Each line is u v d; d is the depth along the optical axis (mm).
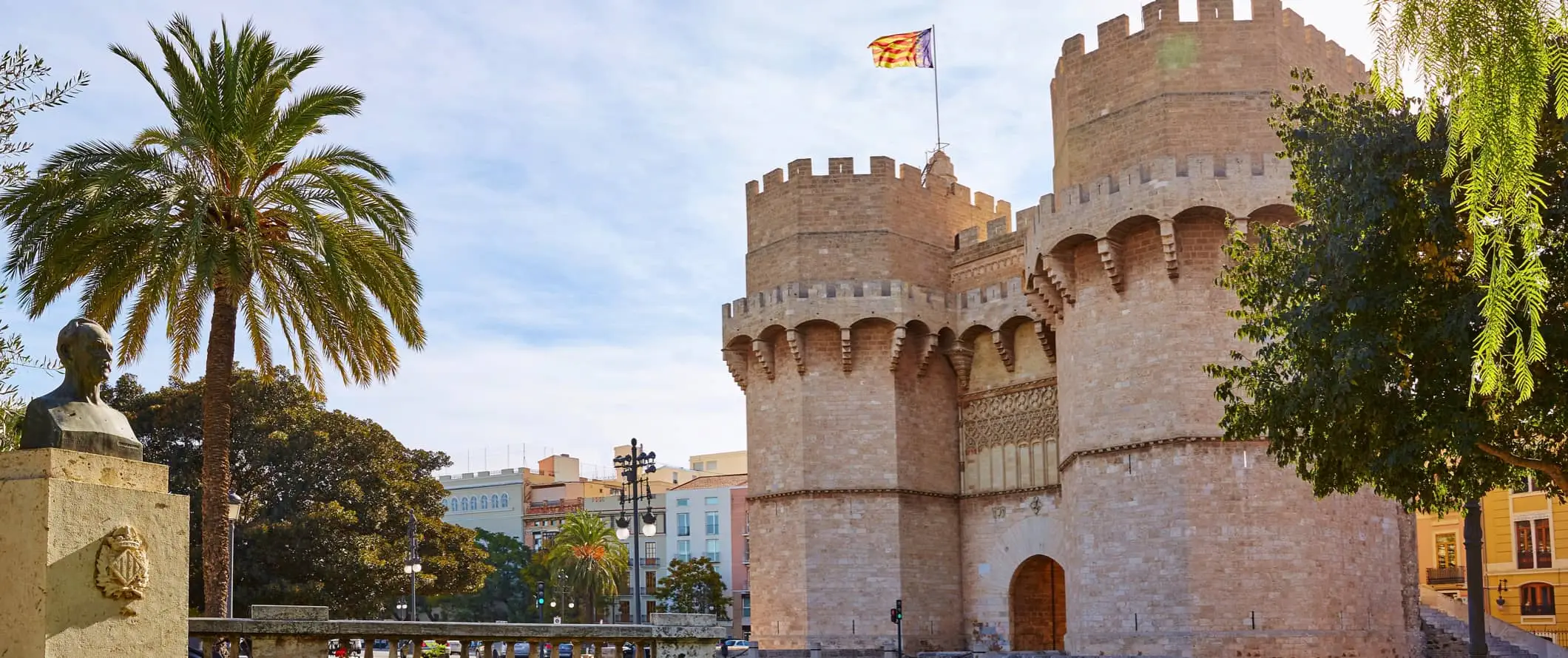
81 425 10734
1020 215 60281
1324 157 26266
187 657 11234
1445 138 23656
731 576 129000
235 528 64562
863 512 59000
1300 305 27453
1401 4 11930
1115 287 48281
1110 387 48312
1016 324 59562
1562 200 21844
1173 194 45812
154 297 29734
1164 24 48250
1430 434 24297
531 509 145375
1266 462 45625
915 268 62156
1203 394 46031
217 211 30984
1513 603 66312
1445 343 23844
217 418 31391
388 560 67750
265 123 31266
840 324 59406
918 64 67812
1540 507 65750
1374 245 24656
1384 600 46750
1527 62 11039
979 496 60781
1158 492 46344
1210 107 47375
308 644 18016
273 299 33562
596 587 115500
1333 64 50375
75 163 28797
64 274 28547
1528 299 11594
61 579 10062
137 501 10805
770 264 62938
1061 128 53344
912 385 60688
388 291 33156
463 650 18672
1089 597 48312
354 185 32656
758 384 62656
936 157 68250
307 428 68875
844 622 58188
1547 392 23188
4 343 17984
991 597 59531
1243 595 44781
